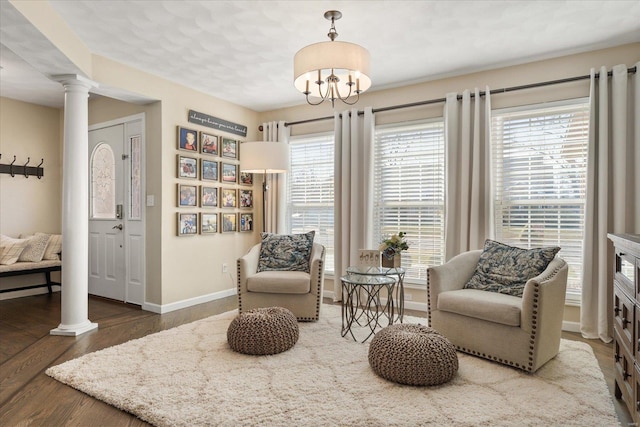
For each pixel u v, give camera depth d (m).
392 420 1.83
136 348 2.79
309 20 2.83
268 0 2.56
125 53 3.39
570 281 3.41
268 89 4.38
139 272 4.20
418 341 2.26
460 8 2.68
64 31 2.83
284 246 3.85
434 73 3.89
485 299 2.59
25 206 4.76
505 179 3.71
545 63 3.51
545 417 1.87
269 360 2.56
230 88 4.34
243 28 2.95
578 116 3.39
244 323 2.70
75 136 3.27
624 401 2.01
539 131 3.56
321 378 2.28
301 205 5.01
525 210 3.61
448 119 3.85
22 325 3.49
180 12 2.71
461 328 2.71
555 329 2.57
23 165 4.73
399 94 4.27
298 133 5.00
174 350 2.75
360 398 2.04
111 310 4.05
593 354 2.75
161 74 3.90
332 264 4.74
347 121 4.45
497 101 3.72
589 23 2.89
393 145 4.33
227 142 4.77
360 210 4.41
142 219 4.14
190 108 4.31
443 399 2.04
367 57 2.39
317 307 3.47
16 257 4.33
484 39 3.15
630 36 3.08
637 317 1.70
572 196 3.41
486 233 3.63
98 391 2.12
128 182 4.35
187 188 4.24
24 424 1.84
